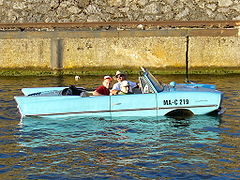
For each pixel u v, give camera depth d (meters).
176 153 9.74
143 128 11.46
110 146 10.22
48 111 12.22
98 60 20.30
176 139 10.64
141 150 9.94
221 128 11.45
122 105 12.23
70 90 12.71
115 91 12.55
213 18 20.70
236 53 20.14
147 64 20.25
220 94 12.40
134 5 20.83
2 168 9.01
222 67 20.25
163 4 20.78
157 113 12.30
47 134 11.09
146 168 8.96
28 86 17.20
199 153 9.73
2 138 10.80
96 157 9.56
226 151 9.85
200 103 12.32
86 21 20.95
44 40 20.25
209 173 8.70
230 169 8.88
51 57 20.31
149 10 20.78
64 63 20.36
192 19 20.72
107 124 11.80
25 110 12.23
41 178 8.52
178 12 20.75
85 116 12.23
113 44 20.17
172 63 20.22
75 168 8.98
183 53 20.14
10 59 20.33
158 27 20.22
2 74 20.33
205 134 11.00
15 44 20.25
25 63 20.34
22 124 11.90
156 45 20.12
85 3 20.97
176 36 20.06
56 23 20.41
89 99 12.19
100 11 20.95
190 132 11.14
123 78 12.91
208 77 19.14
